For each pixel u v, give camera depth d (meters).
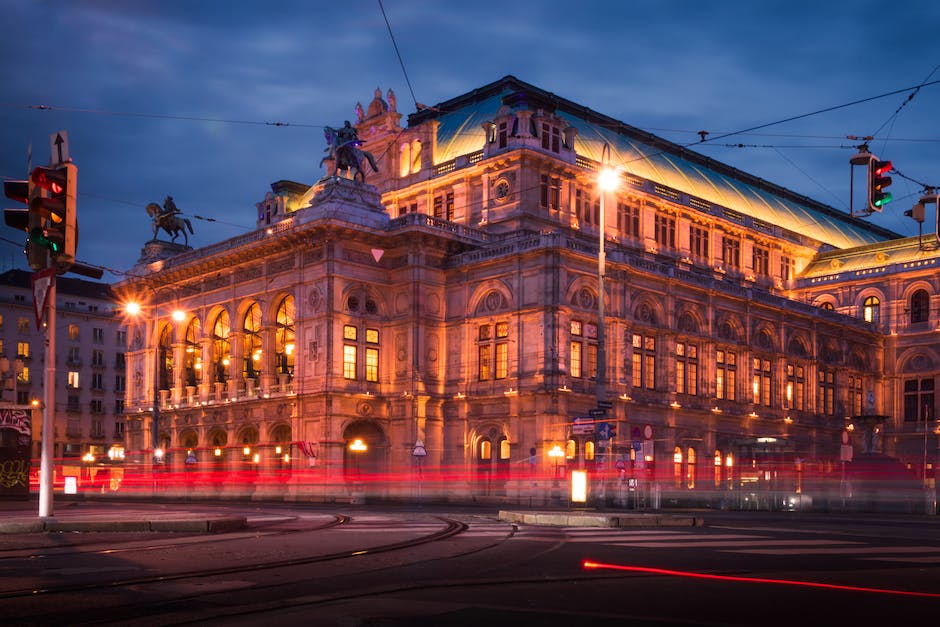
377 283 65.50
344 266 63.69
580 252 61.03
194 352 76.56
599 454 41.22
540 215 68.88
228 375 72.00
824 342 81.25
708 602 13.37
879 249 91.31
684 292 68.50
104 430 118.81
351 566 17.34
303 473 62.44
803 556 19.95
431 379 65.00
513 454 60.38
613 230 74.00
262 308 68.31
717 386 70.69
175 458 75.12
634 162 79.62
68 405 115.44
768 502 58.00
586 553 20.06
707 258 83.12
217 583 14.84
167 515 33.41
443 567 17.31
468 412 63.81
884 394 86.50
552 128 70.81
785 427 76.12
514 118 69.62
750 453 67.56
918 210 29.14
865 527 33.56
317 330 63.22
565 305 60.19
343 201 65.12
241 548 20.38
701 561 18.62
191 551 19.70
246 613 12.07
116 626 11.16
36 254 22.86
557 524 30.14
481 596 13.66
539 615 12.04
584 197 72.94
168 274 76.56
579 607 12.75
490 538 23.97
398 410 63.84
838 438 81.62
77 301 118.56
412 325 64.25
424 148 75.56
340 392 61.72
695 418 68.19
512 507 53.69
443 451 64.69
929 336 83.94
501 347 62.91
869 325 85.69
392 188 77.69
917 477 69.62
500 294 63.22
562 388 58.81
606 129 82.31
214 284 73.44
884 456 70.94
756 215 90.56
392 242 65.56
